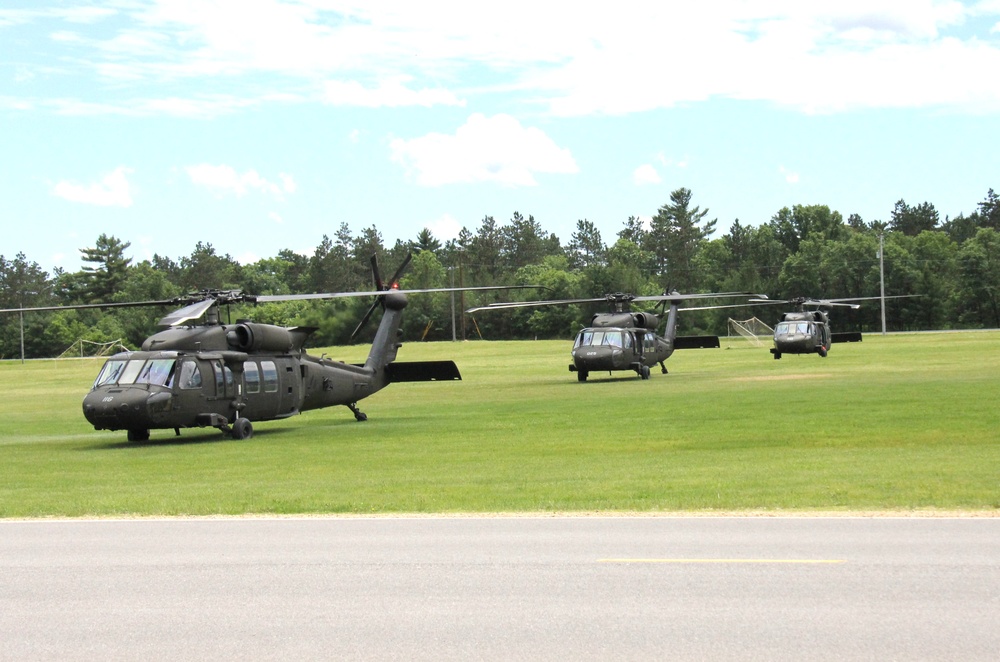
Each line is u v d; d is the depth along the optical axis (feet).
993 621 30.27
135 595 34.94
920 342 307.58
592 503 53.67
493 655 27.91
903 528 45.24
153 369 93.04
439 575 37.09
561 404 130.72
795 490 56.39
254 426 113.50
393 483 63.82
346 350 382.22
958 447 77.66
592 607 32.32
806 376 170.40
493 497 56.65
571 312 520.01
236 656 28.19
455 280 646.74
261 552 42.11
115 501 57.88
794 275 532.73
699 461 72.23
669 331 192.54
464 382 189.37
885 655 27.43
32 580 37.40
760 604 32.35
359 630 30.35
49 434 112.37
